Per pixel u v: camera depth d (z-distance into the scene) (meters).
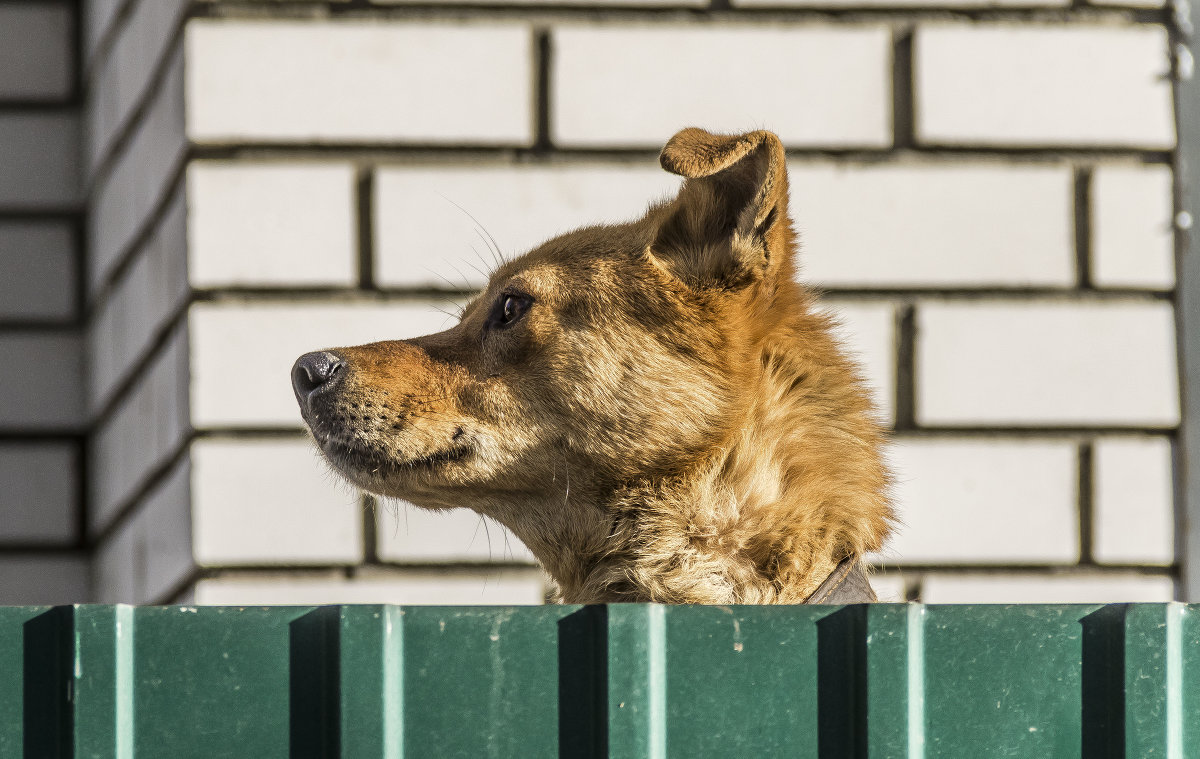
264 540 10.27
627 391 6.59
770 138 6.45
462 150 10.64
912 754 4.07
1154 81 10.75
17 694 4.05
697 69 10.73
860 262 10.64
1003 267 10.63
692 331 6.59
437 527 10.38
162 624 4.09
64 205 15.41
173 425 10.90
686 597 6.39
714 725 4.10
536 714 4.09
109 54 13.76
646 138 10.70
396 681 4.07
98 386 14.59
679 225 6.79
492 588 10.38
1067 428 10.54
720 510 6.45
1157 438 10.52
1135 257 10.64
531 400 6.73
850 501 6.47
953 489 10.50
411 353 6.99
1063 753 4.11
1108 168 10.69
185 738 4.05
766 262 6.57
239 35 10.50
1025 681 4.14
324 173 10.51
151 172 11.73
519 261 7.14
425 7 10.68
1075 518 10.48
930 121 10.71
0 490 15.05
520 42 10.69
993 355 10.56
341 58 10.58
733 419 6.52
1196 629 4.20
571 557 6.84
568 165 10.68
